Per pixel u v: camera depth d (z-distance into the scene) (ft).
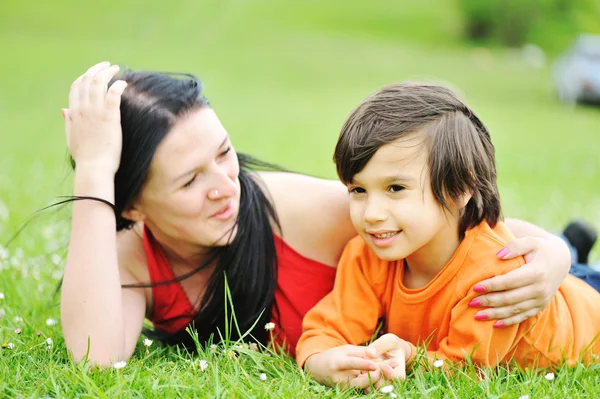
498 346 10.79
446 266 10.80
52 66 86.33
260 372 10.80
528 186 31.55
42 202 24.59
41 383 9.86
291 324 12.10
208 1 159.84
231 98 72.02
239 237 11.46
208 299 11.78
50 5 145.28
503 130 55.36
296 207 12.14
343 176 10.52
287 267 12.07
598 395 10.09
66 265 11.02
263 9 157.17
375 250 10.49
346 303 11.30
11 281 14.67
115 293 10.94
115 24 135.44
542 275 10.50
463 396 9.85
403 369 10.05
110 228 11.04
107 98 10.91
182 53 106.93
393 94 10.62
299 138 48.14
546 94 82.58
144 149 10.66
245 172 12.00
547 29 134.10
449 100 10.69
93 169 10.99
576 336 11.55
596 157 42.22
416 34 141.28
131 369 10.47
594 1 134.21
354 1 165.89
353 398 9.81
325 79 89.86
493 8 133.28
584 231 15.76
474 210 10.79
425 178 10.18
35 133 48.08
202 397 9.40
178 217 10.94
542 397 9.82
